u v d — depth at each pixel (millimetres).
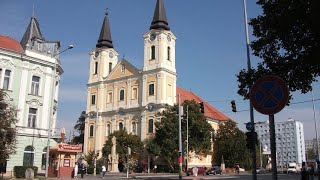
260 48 11695
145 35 77000
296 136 116375
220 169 68125
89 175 54781
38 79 44969
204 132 64875
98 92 83500
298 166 87875
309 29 9906
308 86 11281
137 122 76000
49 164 42250
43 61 45156
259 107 7305
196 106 64938
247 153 82125
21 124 42000
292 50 10867
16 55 42562
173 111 65812
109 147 69625
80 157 67375
